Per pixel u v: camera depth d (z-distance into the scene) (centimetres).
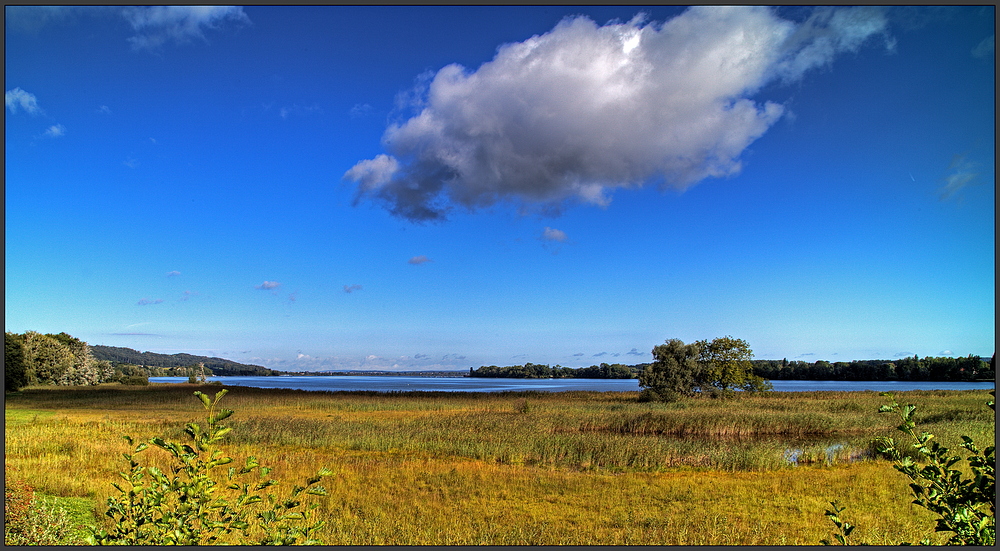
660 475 1766
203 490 433
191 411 3809
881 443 491
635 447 2167
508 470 1794
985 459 438
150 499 429
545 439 2373
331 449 2219
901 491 1501
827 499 1440
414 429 2684
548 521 1263
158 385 8638
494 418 3312
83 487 1289
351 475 1666
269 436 2411
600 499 1454
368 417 3466
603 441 2284
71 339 9594
